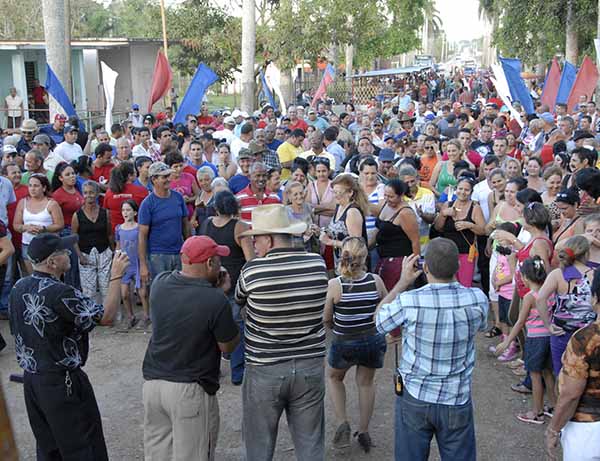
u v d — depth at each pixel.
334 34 33.34
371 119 17.20
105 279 8.42
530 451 5.47
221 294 4.27
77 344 4.47
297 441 4.48
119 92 31.95
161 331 4.22
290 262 4.32
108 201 8.41
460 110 19.58
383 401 6.40
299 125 15.36
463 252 7.68
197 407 4.23
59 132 12.94
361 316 5.09
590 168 7.11
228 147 10.41
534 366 5.75
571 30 29.81
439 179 9.95
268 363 4.34
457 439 4.03
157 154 12.24
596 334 3.56
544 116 12.79
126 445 5.69
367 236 7.21
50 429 4.49
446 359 3.98
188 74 37.88
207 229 6.39
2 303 8.72
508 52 37.47
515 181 7.57
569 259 5.15
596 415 3.65
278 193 8.59
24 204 8.50
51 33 16.31
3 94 26.22
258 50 34.72
